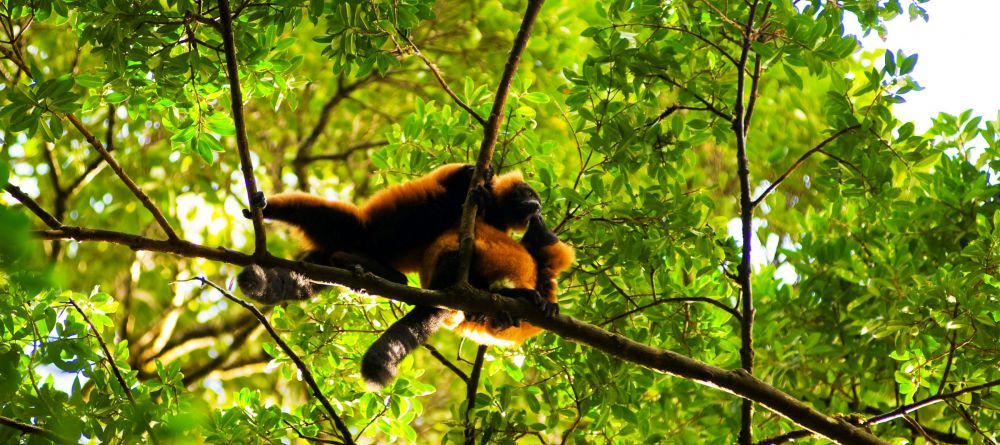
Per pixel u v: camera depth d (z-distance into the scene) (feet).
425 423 67.87
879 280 42.04
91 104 33.37
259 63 34.22
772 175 61.57
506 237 33.91
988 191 41.06
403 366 40.11
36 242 12.90
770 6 35.63
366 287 28.25
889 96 37.11
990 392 36.17
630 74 37.99
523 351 39.50
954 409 35.53
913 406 33.50
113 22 29.91
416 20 32.91
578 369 38.22
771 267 49.24
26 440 29.32
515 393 38.27
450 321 34.42
